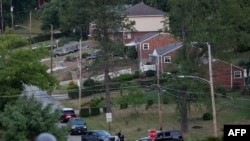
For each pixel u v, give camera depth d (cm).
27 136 8769
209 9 14100
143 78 18012
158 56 17950
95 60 16238
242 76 16538
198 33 13762
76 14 17425
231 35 14000
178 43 18175
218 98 14262
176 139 10738
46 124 8825
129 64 17150
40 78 12050
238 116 13888
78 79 18662
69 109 14212
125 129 13550
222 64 15612
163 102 15500
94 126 13938
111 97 16388
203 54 13900
